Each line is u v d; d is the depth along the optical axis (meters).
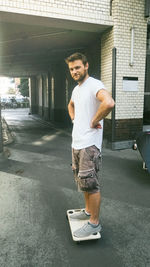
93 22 5.39
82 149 2.03
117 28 5.62
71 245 2.13
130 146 6.21
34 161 4.96
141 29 5.92
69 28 5.84
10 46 8.66
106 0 5.45
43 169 4.39
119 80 5.85
